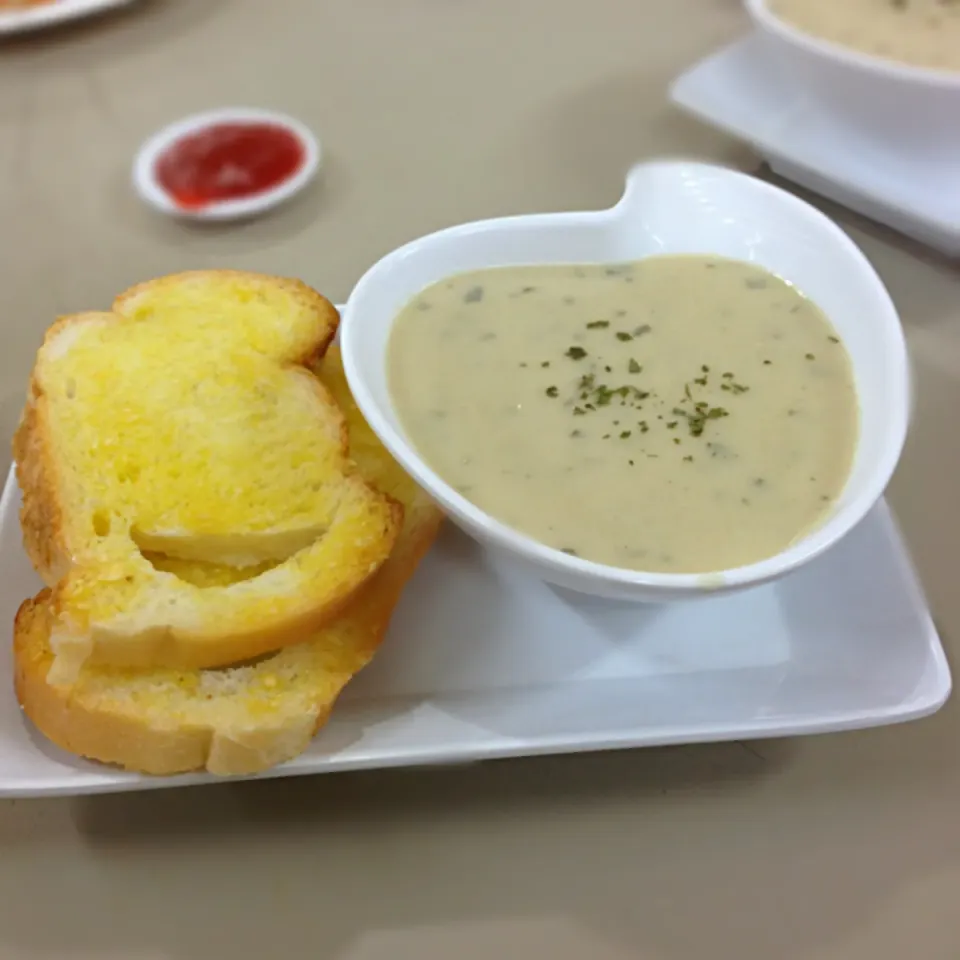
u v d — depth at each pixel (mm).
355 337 278
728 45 494
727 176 317
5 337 389
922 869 260
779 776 275
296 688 265
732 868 260
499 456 274
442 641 286
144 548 290
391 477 309
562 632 286
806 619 286
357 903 256
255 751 254
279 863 261
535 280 317
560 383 289
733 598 290
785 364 290
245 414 312
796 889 257
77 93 505
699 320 304
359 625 281
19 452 311
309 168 455
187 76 515
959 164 397
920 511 327
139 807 270
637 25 537
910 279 398
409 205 444
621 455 273
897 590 285
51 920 254
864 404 276
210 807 270
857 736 281
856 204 418
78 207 444
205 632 261
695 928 252
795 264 308
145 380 318
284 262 420
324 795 271
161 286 345
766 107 431
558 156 464
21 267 418
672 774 275
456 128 481
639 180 323
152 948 250
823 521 252
